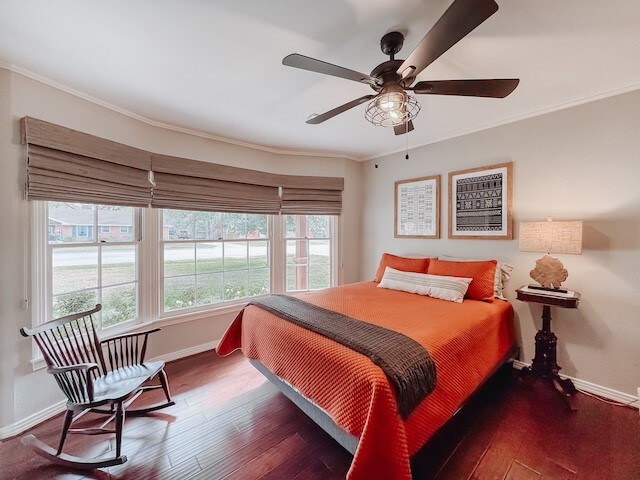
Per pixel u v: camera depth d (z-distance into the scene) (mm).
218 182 3057
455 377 1578
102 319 2334
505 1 1286
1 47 1599
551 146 2371
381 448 1153
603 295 2145
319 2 1299
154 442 1688
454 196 2992
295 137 3119
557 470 1464
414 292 2625
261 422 1868
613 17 1373
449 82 1448
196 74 1896
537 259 2428
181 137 2820
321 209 3682
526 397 2117
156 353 2691
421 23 1436
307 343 1590
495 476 1430
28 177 1807
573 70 1841
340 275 3822
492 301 2352
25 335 1500
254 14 1369
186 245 2961
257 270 3479
